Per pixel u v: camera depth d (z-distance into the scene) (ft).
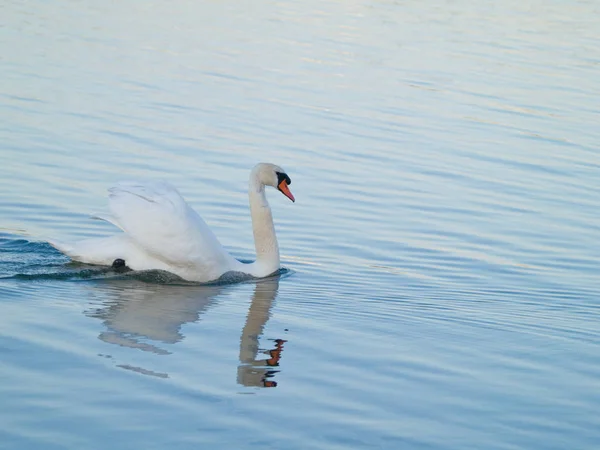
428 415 27.89
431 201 54.54
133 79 76.07
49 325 33.35
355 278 42.68
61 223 46.98
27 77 74.43
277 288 40.83
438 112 73.05
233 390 28.73
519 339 35.14
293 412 27.48
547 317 38.19
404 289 41.16
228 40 90.38
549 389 30.37
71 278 39.50
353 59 86.48
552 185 58.70
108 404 27.14
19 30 88.89
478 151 64.64
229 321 35.53
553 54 92.48
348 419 27.27
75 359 30.27
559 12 111.86
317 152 62.28
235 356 31.68
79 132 62.49
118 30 91.76
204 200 52.49
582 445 26.48
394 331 35.35
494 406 28.78
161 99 71.46
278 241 47.44
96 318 34.50
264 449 25.16
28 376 28.68
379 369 31.30
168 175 55.83
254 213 43.24
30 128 62.39
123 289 38.88
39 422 25.79
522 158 63.72
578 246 48.34
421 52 90.22
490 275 43.62
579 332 36.32
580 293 41.63
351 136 66.08
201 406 27.45
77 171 55.06
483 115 73.10
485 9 111.75
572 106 76.64
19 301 35.86
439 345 34.06
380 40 93.91
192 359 31.14
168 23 95.96
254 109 70.64
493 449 25.99
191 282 41.09
